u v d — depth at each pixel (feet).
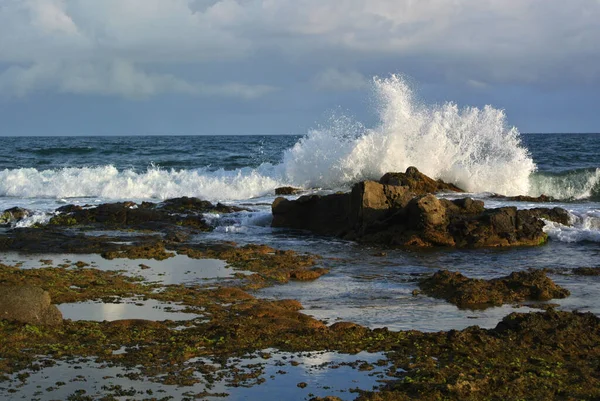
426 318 28.76
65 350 23.09
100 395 19.54
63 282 33.88
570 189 73.77
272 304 30.04
